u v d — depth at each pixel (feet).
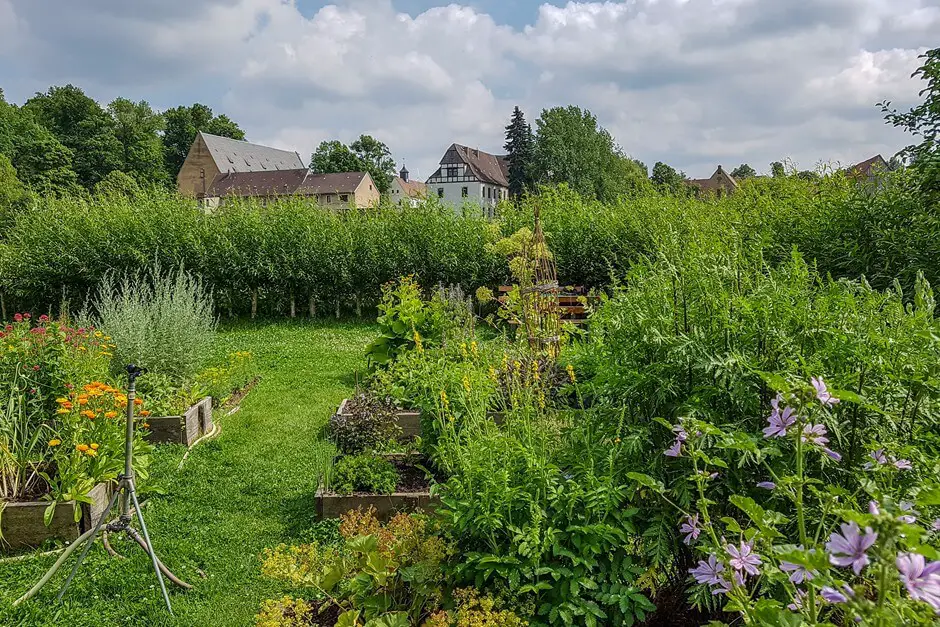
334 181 176.76
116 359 19.71
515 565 7.71
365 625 7.66
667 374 8.32
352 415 15.61
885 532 3.74
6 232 40.45
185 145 199.41
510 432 10.23
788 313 7.97
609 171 146.00
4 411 12.91
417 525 9.09
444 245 40.42
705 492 7.67
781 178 32.27
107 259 38.55
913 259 16.44
